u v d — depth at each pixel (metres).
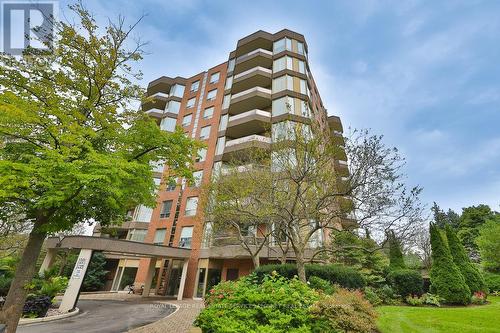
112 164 6.69
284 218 12.78
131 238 30.31
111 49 8.95
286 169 12.53
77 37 8.47
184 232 27.39
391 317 9.25
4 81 7.40
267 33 33.47
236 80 31.22
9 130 6.87
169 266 27.33
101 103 9.09
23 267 7.08
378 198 11.48
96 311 15.05
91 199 7.53
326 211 14.23
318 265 14.59
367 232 12.62
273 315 6.39
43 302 12.38
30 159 6.80
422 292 15.23
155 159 9.09
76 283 16.02
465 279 16.50
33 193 6.66
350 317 6.40
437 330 7.81
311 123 13.25
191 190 28.77
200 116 34.41
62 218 7.53
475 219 41.97
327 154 12.29
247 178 16.88
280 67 30.28
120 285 30.16
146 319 12.71
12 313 6.62
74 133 7.03
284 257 16.55
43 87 7.85
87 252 17.66
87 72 8.66
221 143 29.34
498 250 24.58
